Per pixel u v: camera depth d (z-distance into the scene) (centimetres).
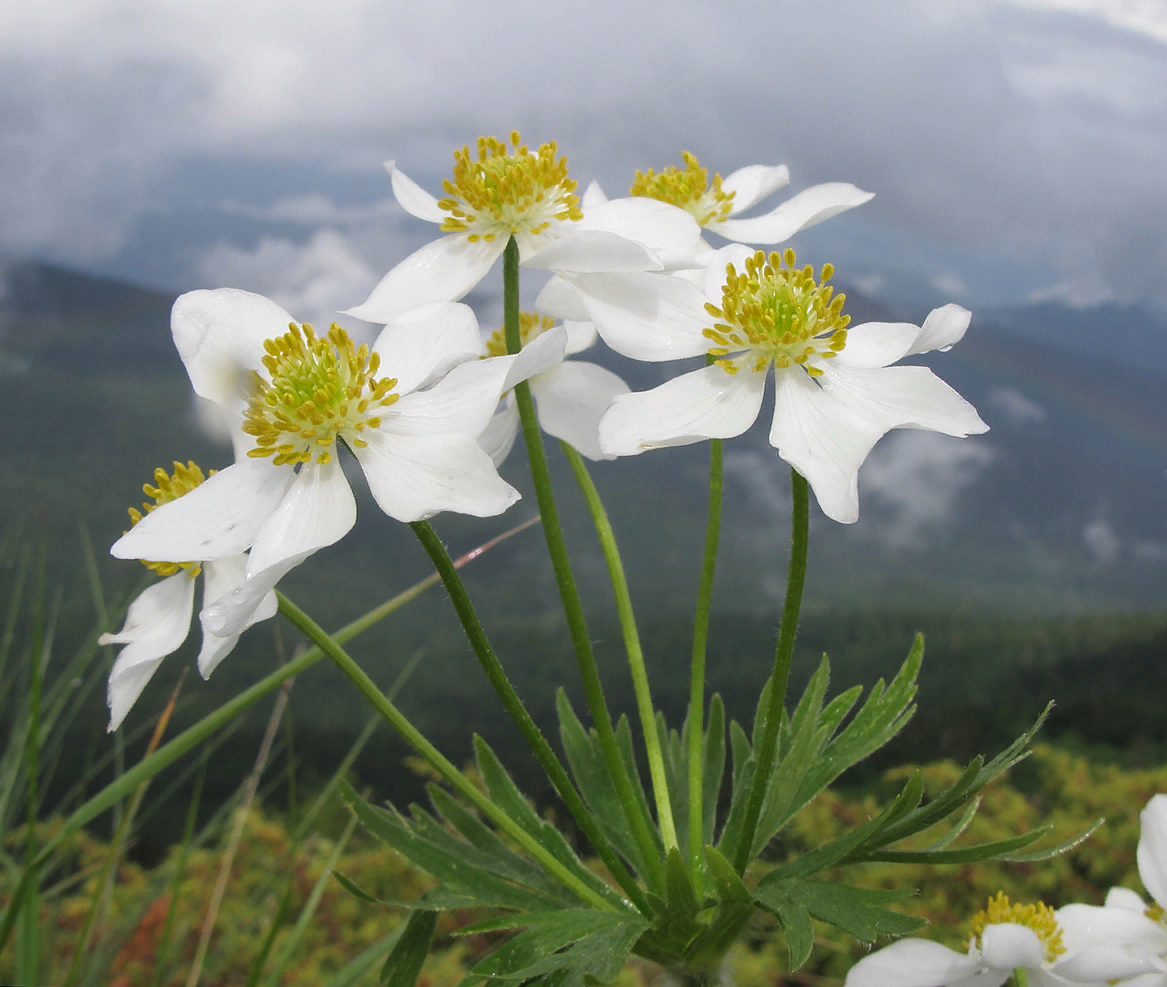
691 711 13
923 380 10
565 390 14
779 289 11
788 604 10
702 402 11
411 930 11
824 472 10
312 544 9
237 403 11
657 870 11
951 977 12
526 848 11
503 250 12
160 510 10
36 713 15
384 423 10
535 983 10
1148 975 12
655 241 12
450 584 10
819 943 21
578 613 11
